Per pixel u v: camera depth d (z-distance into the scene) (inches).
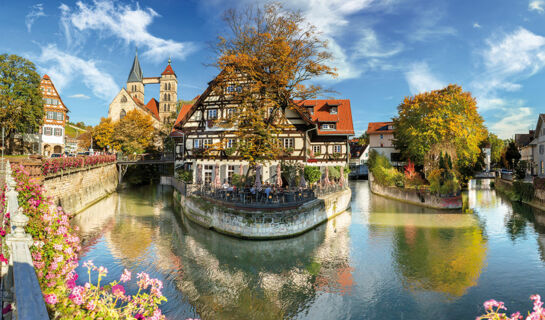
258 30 896.3
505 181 1724.9
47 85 2214.6
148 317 220.1
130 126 2250.2
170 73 3882.9
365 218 1047.0
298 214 797.2
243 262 625.9
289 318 427.8
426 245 743.1
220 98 1181.7
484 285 527.8
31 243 222.7
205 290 504.7
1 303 184.4
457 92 1561.3
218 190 909.8
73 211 1059.3
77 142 3257.9
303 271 586.6
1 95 1605.6
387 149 2395.4
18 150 2027.6
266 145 927.0
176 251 684.7
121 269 581.6
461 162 1608.0
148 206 1264.8
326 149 1414.9
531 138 2406.5
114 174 1818.4
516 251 697.6
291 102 1042.7
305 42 893.8
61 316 179.5
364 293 502.0
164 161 1964.8
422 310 451.2
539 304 183.8
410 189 1433.3
